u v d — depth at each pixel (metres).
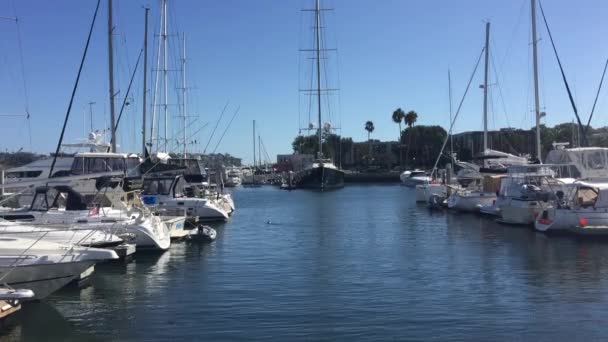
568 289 15.67
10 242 14.44
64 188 21.45
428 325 12.36
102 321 12.76
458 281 16.89
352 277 17.62
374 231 30.75
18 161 38.44
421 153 134.12
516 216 31.58
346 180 122.62
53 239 16.33
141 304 14.25
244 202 60.12
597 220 25.95
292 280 17.20
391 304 14.17
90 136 32.50
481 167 45.03
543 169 33.06
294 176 101.31
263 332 11.95
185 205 34.00
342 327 12.26
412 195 71.75
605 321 12.58
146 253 22.14
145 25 40.97
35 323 12.59
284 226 34.06
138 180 25.56
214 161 51.22
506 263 19.86
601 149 31.62
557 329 12.03
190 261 20.69
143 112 40.00
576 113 36.47
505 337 11.53
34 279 13.62
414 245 24.88
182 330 12.10
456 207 41.50
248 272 18.50
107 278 17.47
